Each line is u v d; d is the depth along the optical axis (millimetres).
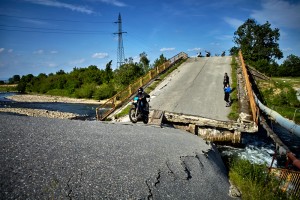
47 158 4660
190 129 14062
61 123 7707
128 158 5520
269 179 7250
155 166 5484
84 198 3697
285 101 24703
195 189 5324
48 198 3484
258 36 62812
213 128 13852
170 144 7629
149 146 6770
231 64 29500
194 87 21609
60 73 96188
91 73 69750
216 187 6121
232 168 8852
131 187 4352
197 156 7340
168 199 4449
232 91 19578
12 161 4273
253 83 27219
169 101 18031
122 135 7375
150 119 13492
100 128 7891
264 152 13102
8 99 59812
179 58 36125
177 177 5406
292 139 16844
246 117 13617
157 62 45875
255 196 6223
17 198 3322
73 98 60406
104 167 4797
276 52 62094
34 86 85188
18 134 5711
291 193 6164
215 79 23828
